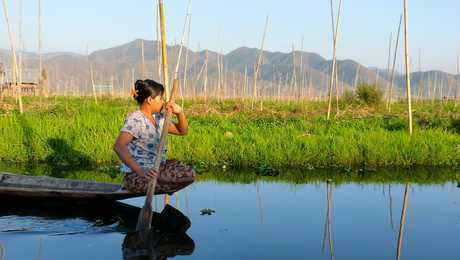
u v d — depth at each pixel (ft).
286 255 13.46
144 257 13.15
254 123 44.45
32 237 14.96
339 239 15.03
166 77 22.43
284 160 29.17
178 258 13.08
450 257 13.44
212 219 17.21
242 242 14.57
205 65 76.89
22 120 35.04
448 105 85.97
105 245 14.17
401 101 99.55
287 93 95.30
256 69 65.26
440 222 17.13
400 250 14.03
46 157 30.07
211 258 13.12
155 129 17.30
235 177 25.57
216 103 81.00
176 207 19.01
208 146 30.27
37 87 104.53
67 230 15.67
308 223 16.81
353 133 34.37
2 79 85.46
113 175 25.07
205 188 22.79
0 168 27.14
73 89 110.42
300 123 41.81
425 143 30.83
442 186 23.53
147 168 17.15
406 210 18.86
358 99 77.56
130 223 16.61
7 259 12.89
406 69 34.09
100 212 18.04
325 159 29.35
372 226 16.56
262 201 20.16
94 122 35.42
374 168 28.40
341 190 22.52
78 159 29.53
